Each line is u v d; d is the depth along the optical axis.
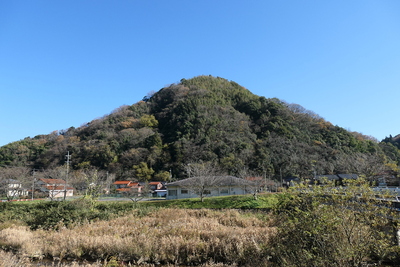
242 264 9.66
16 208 22.31
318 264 6.29
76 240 11.86
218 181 36.22
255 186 29.97
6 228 15.15
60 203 20.92
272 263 8.52
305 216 6.70
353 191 5.99
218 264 9.49
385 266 7.26
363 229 6.02
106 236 12.29
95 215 19.09
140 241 11.34
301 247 7.04
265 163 51.31
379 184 36.84
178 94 91.81
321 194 6.67
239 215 20.59
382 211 5.92
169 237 11.77
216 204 27.75
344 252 5.96
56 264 10.34
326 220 6.24
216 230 12.94
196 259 10.31
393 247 6.00
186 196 37.00
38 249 11.52
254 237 10.88
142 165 59.53
